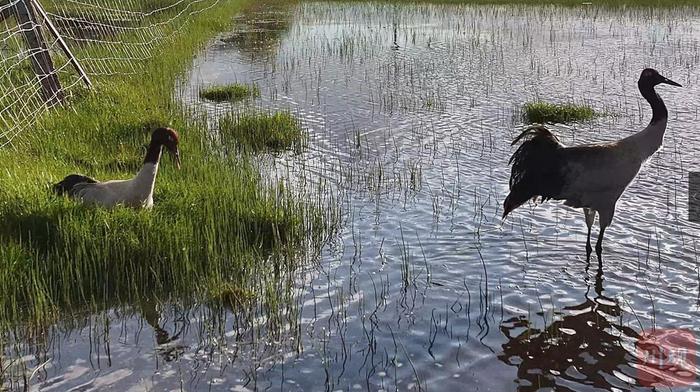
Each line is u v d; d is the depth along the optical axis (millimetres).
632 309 7035
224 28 28156
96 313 6859
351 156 12055
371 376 5949
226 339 6453
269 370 6004
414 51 22688
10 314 6719
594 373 6039
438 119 14438
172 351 6254
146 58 19094
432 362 6168
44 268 7105
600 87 17062
